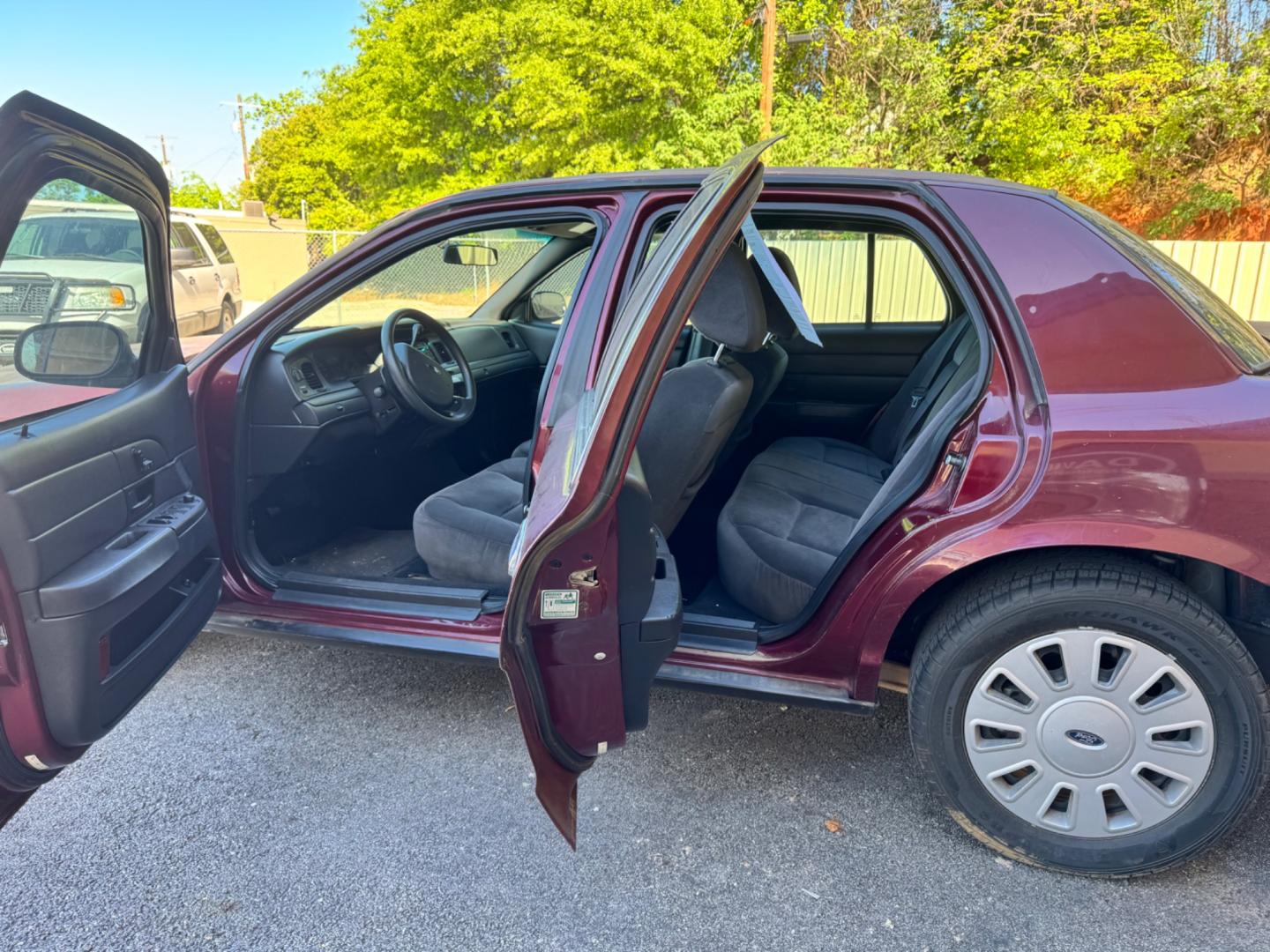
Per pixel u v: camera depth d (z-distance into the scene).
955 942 1.55
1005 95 13.54
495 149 17.45
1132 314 1.53
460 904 1.66
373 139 19.19
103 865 1.76
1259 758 1.54
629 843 1.83
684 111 14.71
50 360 1.49
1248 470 1.43
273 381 2.32
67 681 1.42
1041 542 1.54
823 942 1.56
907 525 1.66
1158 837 1.63
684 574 2.45
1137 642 1.55
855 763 2.12
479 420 3.30
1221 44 13.62
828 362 3.27
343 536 2.83
